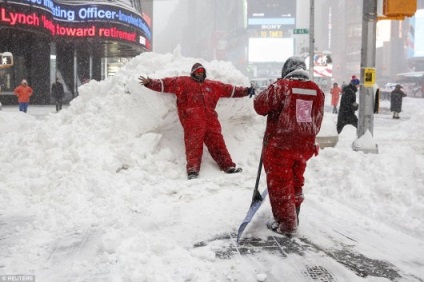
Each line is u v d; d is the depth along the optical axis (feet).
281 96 13.56
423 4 294.25
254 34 418.72
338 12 517.96
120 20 101.30
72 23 95.50
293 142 13.57
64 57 104.53
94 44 103.91
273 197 13.91
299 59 14.21
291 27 412.98
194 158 20.48
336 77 502.38
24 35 84.99
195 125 20.86
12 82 89.92
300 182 14.39
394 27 406.00
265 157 13.97
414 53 298.56
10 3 75.56
